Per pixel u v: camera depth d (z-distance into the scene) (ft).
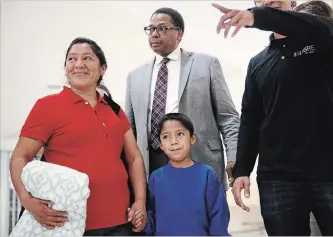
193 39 8.34
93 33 8.76
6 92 8.58
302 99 4.38
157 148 5.68
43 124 4.06
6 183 8.91
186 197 4.60
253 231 6.28
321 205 4.29
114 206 4.12
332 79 4.37
